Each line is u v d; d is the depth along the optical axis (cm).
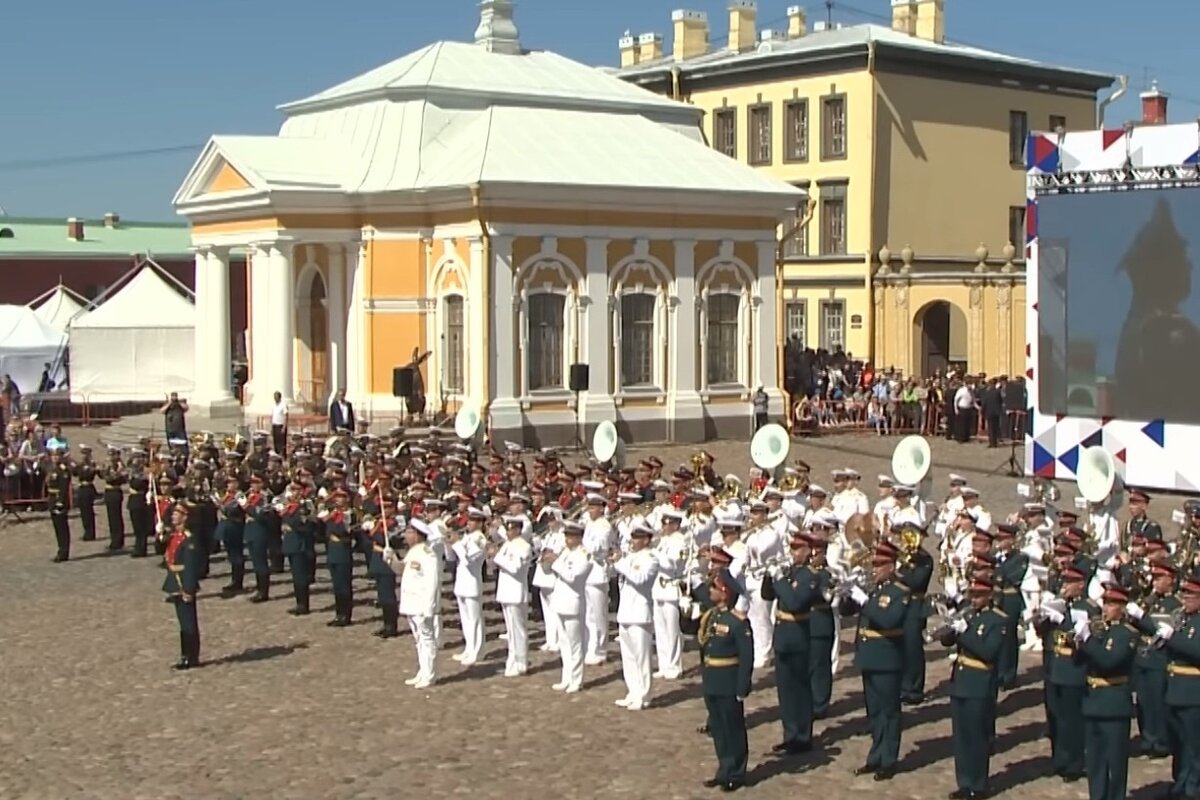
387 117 4984
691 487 2623
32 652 2467
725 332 4944
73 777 1811
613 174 4703
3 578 3122
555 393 4606
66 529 3322
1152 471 2677
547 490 2817
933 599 2019
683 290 4816
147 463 3434
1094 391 2742
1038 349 2812
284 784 1766
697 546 2334
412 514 2494
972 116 6675
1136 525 2286
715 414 4891
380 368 4803
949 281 5884
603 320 4678
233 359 6894
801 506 2534
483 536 2356
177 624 2667
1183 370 2627
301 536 2748
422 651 2225
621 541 2381
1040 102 6938
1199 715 1636
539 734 1955
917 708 2048
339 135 5122
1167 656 1684
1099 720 1611
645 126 5172
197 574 2359
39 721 2064
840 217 6438
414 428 4472
